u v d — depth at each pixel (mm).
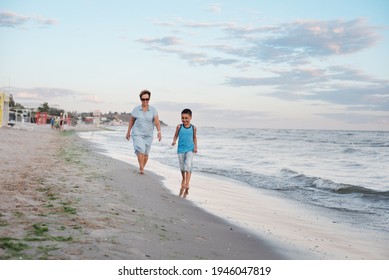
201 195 8906
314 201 9141
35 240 3777
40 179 7465
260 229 6016
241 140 49656
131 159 16422
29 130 35375
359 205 8680
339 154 25938
